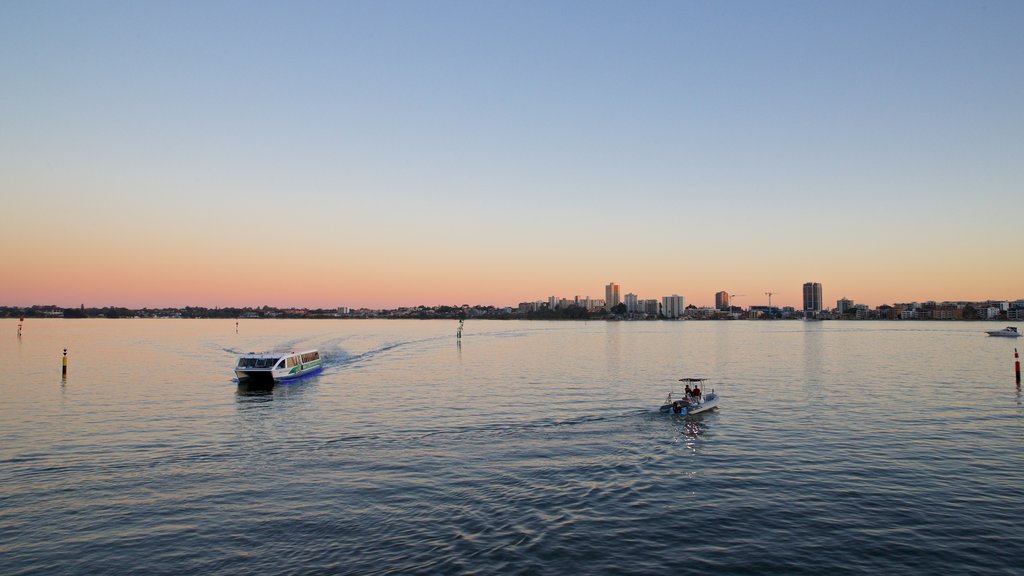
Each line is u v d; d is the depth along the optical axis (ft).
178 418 164.45
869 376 269.64
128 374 276.62
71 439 137.39
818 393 212.84
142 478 106.83
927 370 297.53
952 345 530.68
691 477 107.86
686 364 333.42
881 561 74.08
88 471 111.14
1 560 74.74
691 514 89.66
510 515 88.94
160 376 268.82
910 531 82.99
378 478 106.63
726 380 254.47
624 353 424.05
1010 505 92.73
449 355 396.37
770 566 72.79
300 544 78.79
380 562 73.51
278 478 106.83
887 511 90.58
